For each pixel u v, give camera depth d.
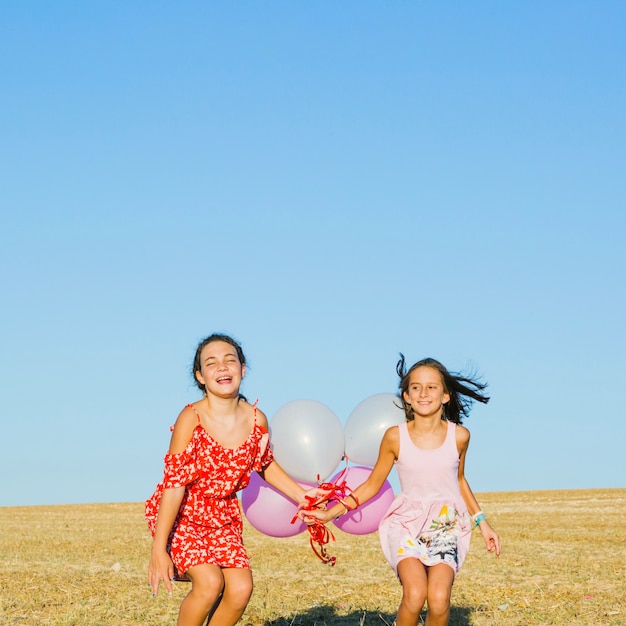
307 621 8.83
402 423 6.98
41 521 25.53
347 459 7.13
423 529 6.31
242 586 5.85
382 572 12.89
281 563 14.12
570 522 22.53
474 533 18.84
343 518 6.91
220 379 6.07
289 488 6.49
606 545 16.50
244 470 6.11
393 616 9.06
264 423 6.34
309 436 6.79
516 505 30.34
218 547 5.93
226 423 6.14
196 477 5.95
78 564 13.88
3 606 9.62
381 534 6.54
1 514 29.23
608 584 11.13
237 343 6.32
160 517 5.84
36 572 12.70
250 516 6.83
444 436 6.46
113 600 10.02
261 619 8.94
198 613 5.72
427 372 6.45
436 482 6.36
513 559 14.19
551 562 13.70
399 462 6.46
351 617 8.98
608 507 28.44
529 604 9.63
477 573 12.34
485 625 8.51
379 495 6.91
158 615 9.09
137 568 13.33
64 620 8.71
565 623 8.58
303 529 6.92
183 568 5.83
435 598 5.89
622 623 8.56
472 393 6.66
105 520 26.00
